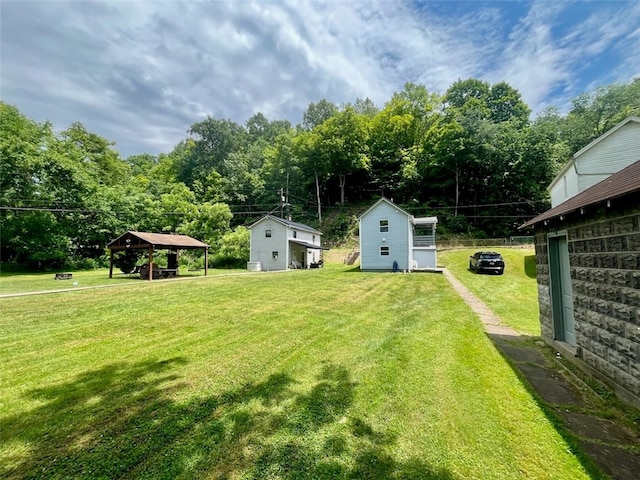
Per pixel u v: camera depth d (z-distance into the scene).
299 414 2.91
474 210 31.22
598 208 3.57
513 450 2.37
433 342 5.17
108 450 2.38
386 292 10.67
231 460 2.26
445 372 3.90
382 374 3.85
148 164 55.50
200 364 4.24
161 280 15.06
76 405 3.11
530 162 27.83
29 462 2.26
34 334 5.75
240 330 5.99
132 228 28.64
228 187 39.00
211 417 2.86
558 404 3.12
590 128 28.16
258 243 25.27
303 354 4.62
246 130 56.56
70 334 5.74
